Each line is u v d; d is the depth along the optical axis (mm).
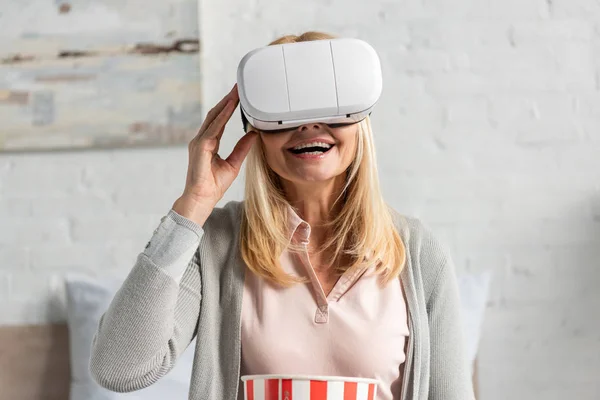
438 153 2182
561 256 2188
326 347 1143
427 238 1258
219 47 2199
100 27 2182
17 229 2219
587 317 2188
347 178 1214
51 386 2068
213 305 1188
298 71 1035
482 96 2186
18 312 2207
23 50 2193
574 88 2186
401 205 2186
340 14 2184
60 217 2217
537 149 2188
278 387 952
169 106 2172
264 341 1146
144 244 2203
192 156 1137
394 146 2182
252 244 1180
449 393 1201
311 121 1056
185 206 1118
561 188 2186
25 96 2195
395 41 2184
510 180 2186
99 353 1082
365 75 1038
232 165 1161
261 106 1034
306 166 1095
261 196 1184
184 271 1144
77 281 2061
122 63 2180
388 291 1188
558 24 2188
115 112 2180
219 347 1176
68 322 2074
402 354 1166
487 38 2186
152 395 1905
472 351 1973
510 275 2186
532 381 2193
